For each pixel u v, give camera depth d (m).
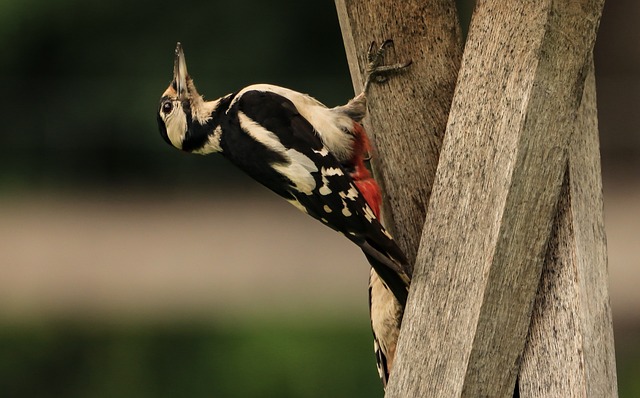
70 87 24.53
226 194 24.86
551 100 5.40
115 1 24.11
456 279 5.52
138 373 13.59
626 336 13.52
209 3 23.84
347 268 18.02
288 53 23.98
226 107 6.66
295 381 12.95
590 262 5.52
